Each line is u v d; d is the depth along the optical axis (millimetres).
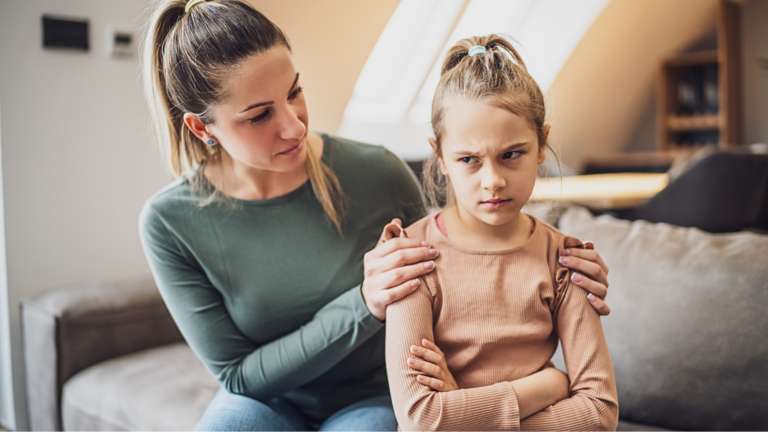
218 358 1088
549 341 896
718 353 1141
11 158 1962
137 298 1863
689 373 1161
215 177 1119
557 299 878
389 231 987
